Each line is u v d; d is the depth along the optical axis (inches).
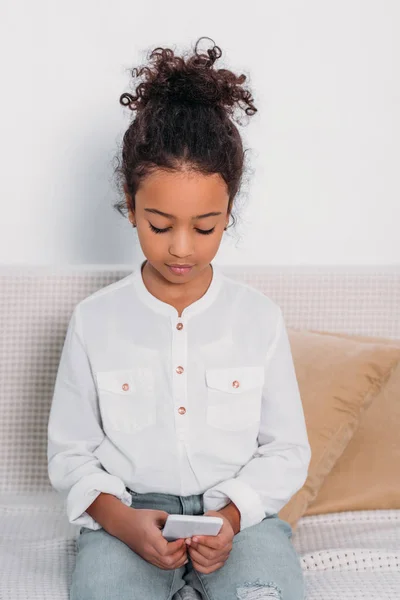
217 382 58.7
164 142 53.3
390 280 76.5
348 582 56.1
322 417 66.0
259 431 60.2
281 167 80.7
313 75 80.3
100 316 59.9
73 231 78.7
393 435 69.7
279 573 52.6
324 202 81.5
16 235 78.4
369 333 76.6
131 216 58.4
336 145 81.1
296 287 75.8
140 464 57.4
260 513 55.9
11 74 77.0
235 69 79.4
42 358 72.4
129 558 53.4
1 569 56.1
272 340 60.3
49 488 72.4
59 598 52.6
